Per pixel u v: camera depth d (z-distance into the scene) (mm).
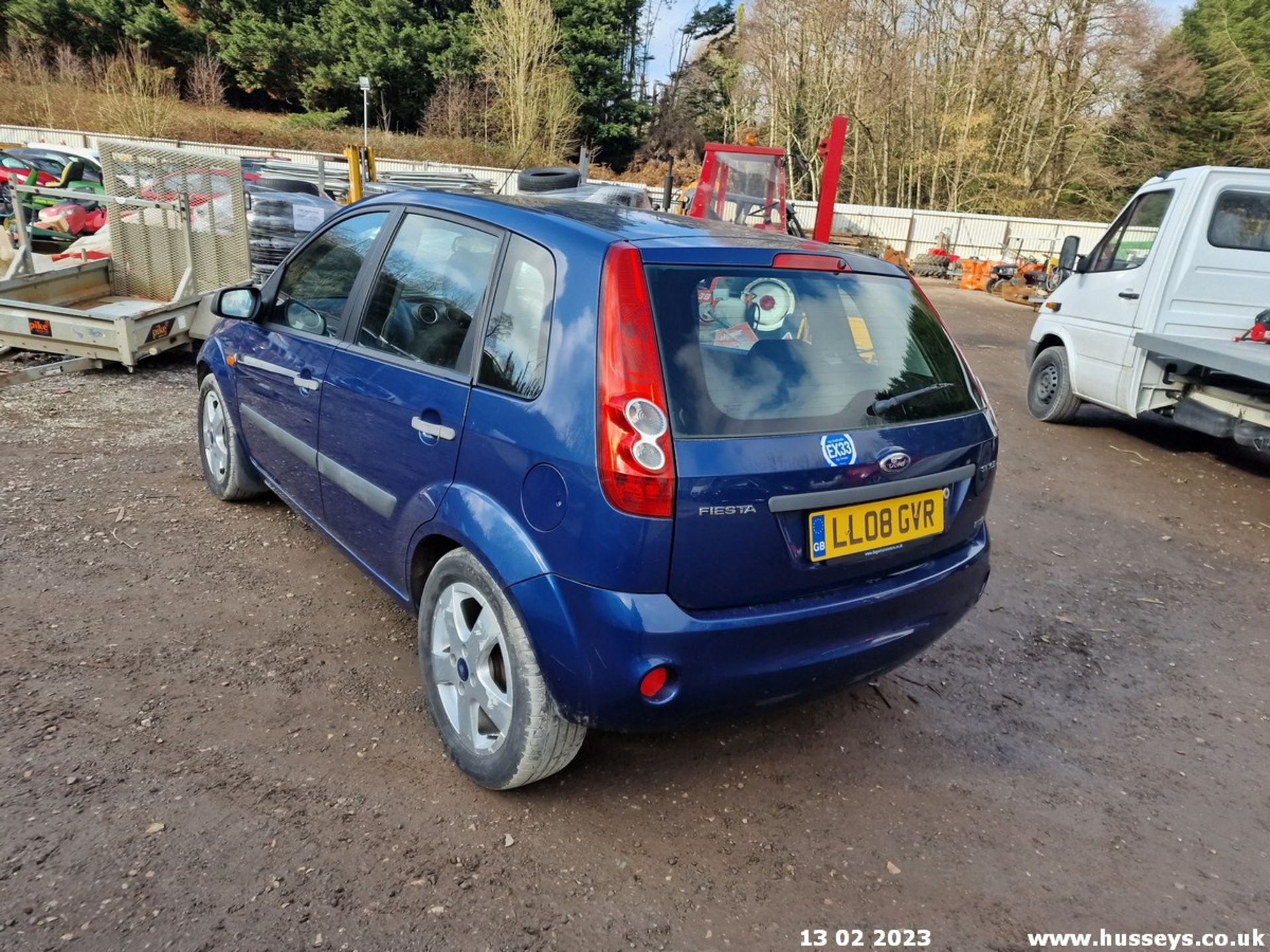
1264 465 7570
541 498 2354
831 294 2768
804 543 2449
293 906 2193
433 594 2789
